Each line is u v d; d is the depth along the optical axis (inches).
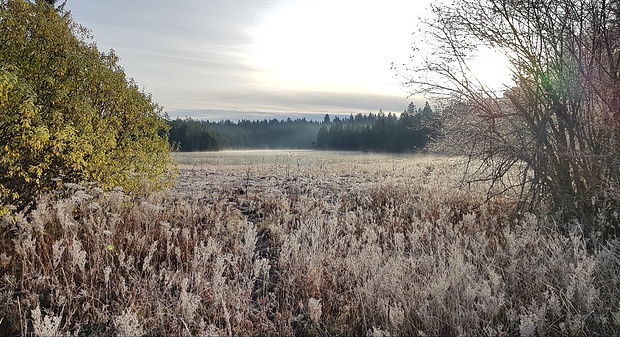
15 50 220.8
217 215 298.0
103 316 152.8
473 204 297.6
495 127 264.1
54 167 239.3
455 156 311.1
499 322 146.9
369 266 181.6
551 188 244.2
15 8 233.9
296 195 403.9
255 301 175.6
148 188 314.2
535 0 230.1
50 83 224.2
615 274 160.2
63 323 153.2
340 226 271.1
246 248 199.6
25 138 197.9
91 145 234.8
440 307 146.2
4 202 221.0
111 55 306.3
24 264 173.0
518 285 166.4
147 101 318.7
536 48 242.7
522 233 208.7
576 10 224.7
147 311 159.5
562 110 237.6
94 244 200.7
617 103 217.5
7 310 153.3
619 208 209.2
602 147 225.3
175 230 225.0
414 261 186.2
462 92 271.6
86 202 234.4
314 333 150.8
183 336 145.1
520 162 262.1
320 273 185.2
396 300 156.9
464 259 196.2
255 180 569.3
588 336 137.6
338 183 513.0
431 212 289.4
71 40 263.0
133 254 206.7
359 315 158.6
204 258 186.2
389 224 270.8
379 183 452.1
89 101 252.5
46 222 211.8
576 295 150.9
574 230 192.7
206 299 167.3
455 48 262.1
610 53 219.9
